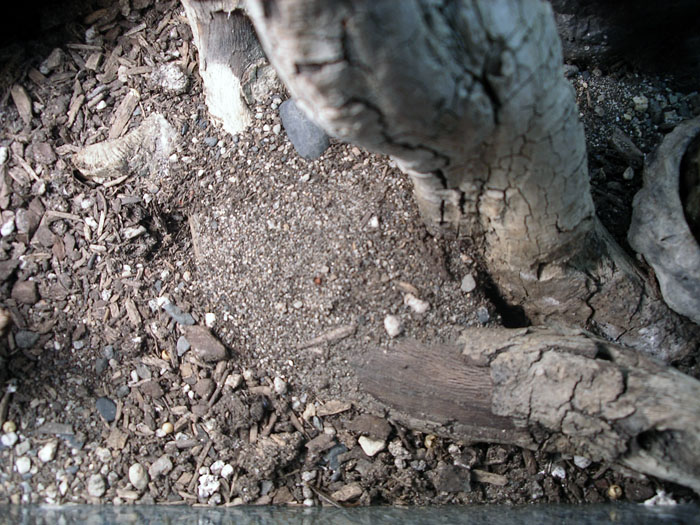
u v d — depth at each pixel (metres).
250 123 0.28
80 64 0.31
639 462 0.21
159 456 0.27
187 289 0.28
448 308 0.24
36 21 0.32
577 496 0.25
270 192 0.27
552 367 0.22
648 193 0.25
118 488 0.27
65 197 0.30
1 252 0.29
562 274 0.24
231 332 0.27
